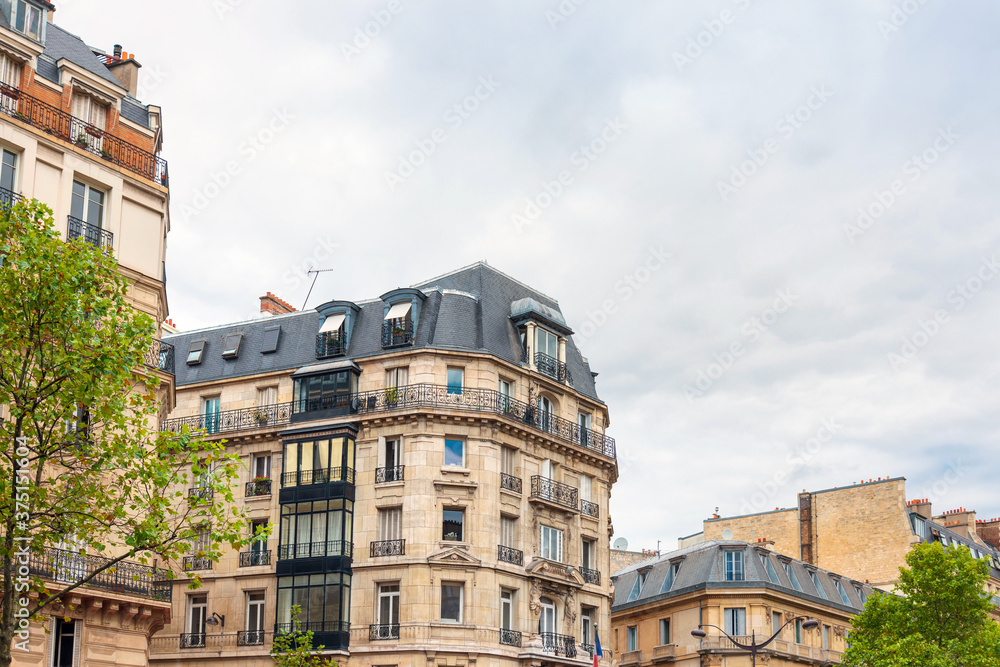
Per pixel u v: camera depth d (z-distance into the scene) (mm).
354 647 47062
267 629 48625
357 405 50344
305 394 51406
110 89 37062
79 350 24703
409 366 50094
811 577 70188
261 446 51906
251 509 50969
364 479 49250
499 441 49750
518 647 48438
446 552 47188
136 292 36219
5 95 33500
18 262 24047
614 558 83750
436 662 46125
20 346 24406
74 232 34344
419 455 48531
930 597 50844
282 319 55469
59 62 35750
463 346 50594
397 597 47438
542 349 53875
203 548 51281
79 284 24625
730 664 62188
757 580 63750
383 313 52406
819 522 81438
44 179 33875
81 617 32688
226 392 53938
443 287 54250
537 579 49938
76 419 25547
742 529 85000
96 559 33406
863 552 78750
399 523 48281
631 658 68938
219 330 56719
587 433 55938
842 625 69812
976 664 47938
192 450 26000
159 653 50062
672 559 69188
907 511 78000
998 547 95688
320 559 47938
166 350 37969
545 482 51844
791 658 63906
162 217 37656
